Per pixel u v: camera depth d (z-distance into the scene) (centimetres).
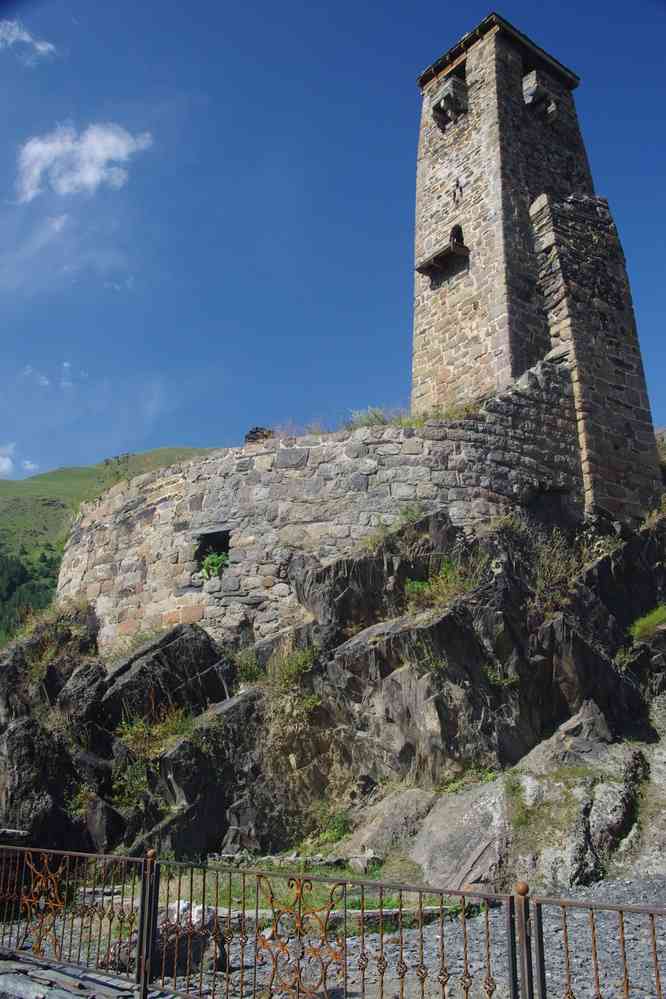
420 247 1961
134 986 613
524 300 1698
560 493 1493
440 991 640
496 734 1095
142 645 1301
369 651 1164
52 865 989
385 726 1127
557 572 1327
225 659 1264
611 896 855
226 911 818
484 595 1209
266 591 1357
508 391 1524
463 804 1012
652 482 1614
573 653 1188
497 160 1819
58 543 1866
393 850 996
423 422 1463
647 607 1379
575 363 1606
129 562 1528
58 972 663
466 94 1994
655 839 951
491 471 1423
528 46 2022
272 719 1159
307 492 1416
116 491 1634
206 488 1482
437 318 1850
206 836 1072
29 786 1040
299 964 553
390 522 1360
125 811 1073
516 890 468
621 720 1184
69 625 1391
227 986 591
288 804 1107
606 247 1789
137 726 1163
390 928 820
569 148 1992
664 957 694
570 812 966
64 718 1148
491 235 1770
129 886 967
